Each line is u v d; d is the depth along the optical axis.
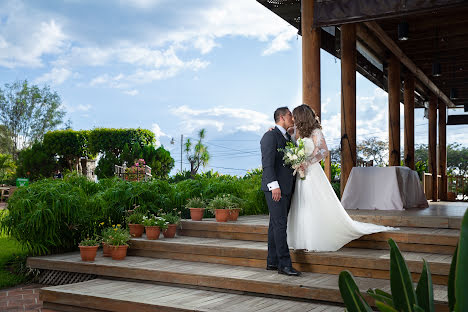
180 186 7.46
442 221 4.62
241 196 7.36
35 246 5.39
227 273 4.05
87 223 5.83
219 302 3.53
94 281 4.46
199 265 4.53
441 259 3.73
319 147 3.99
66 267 4.89
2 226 5.40
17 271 5.45
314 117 4.07
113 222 6.26
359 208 6.33
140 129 22.67
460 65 11.17
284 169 3.97
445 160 14.31
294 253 4.16
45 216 5.30
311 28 6.37
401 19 8.52
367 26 8.03
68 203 5.51
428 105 13.69
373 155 30.08
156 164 18.77
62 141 22.91
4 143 33.47
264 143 3.93
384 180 6.25
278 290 3.64
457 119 15.35
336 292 3.40
